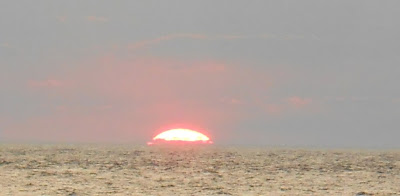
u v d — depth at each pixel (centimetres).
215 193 19650
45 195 18500
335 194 19812
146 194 19200
